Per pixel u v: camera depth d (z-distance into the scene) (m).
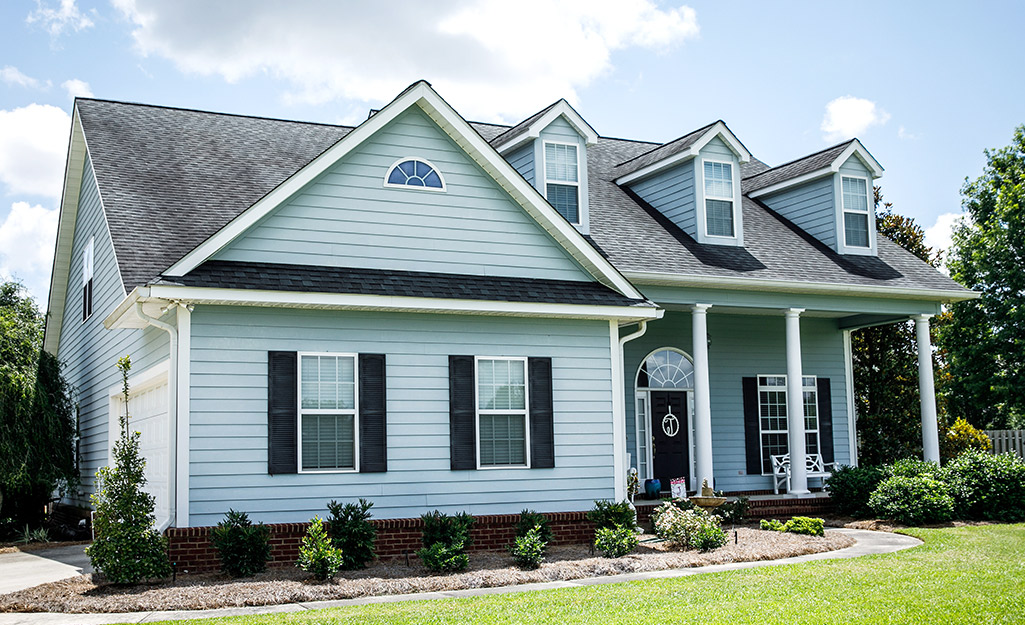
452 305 14.05
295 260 13.79
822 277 20.03
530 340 15.10
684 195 20.59
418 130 14.89
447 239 14.88
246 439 12.87
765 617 8.91
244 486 12.77
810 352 22.97
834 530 16.83
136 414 16.23
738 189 20.61
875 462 24.59
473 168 15.23
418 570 12.24
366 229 14.33
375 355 13.88
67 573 13.14
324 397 13.48
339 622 8.85
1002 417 36.88
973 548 13.79
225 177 17.00
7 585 12.12
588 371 15.48
